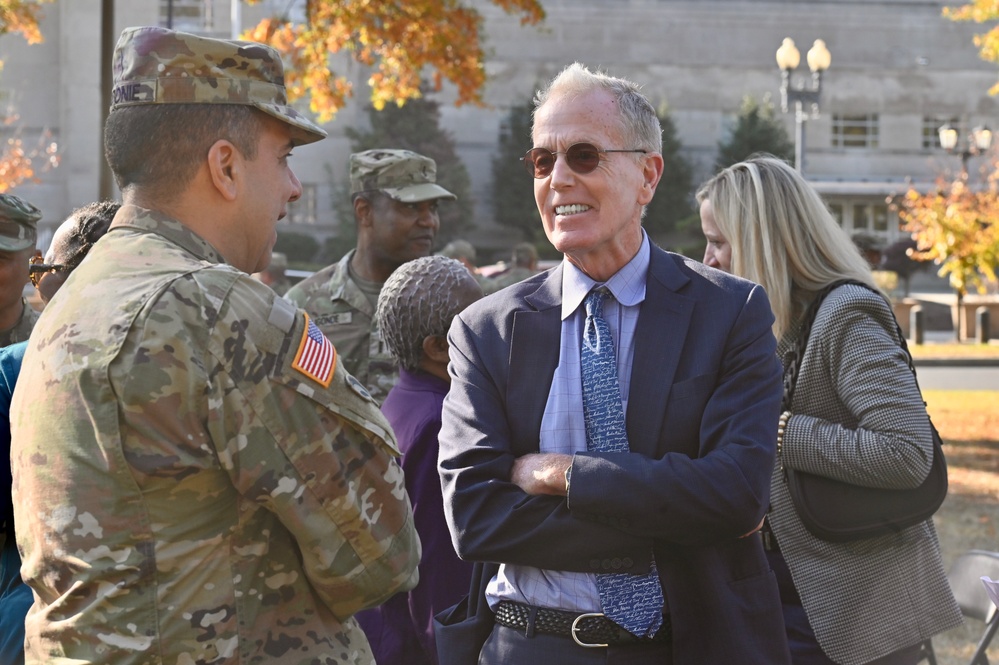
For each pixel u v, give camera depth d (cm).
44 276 294
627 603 215
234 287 168
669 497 206
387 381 438
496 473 224
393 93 1328
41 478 164
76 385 163
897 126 4594
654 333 225
